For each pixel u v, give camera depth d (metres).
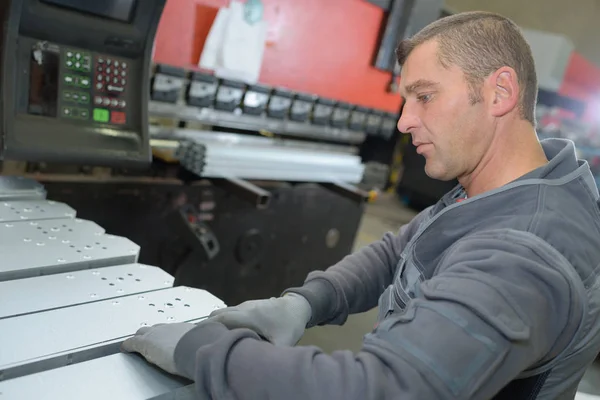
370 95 2.23
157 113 1.62
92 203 1.54
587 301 0.61
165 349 0.64
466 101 0.71
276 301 0.81
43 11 1.15
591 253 0.64
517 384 0.69
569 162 0.71
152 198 1.68
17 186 1.13
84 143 1.25
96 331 0.70
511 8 4.22
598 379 2.44
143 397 0.60
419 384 0.51
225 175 1.71
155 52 1.50
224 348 0.57
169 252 1.80
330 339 2.37
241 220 1.98
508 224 0.65
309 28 1.86
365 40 2.08
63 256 0.87
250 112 1.83
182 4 1.51
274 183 2.05
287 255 2.24
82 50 1.26
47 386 0.58
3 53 1.12
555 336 0.60
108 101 1.31
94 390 0.59
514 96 0.70
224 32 1.60
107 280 0.85
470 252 0.61
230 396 0.56
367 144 4.23
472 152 0.74
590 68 4.52
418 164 5.18
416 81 0.74
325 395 0.53
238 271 2.06
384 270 1.07
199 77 1.62
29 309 0.71
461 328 0.53
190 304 0.83
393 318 0.60
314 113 2.04
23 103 1.17
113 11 1.25
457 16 0.75
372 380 0.51
